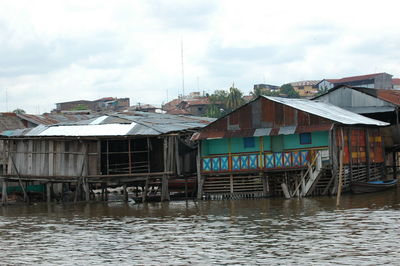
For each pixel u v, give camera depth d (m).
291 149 38.50
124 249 23.11
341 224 26.31
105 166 44.19
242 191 39.53
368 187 38.69
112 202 41.16
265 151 38.88
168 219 30.80
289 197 37.88
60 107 126.31
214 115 105.44
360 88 49.09
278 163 38.25
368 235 23.45
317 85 151.75
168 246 23.28
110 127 42.38
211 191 40.38
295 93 135.88
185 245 23.33
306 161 37.41
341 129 37.62
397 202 33.59
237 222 28.48
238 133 38.72
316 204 33.78
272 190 39.59
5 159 44.34
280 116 37.94
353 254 20.38
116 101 127.06
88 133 41.44
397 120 45.31
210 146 40.62
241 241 23.56
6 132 47.12
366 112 46.84
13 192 45.59
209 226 27.69
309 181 37.31
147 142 43.25
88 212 35.59
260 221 28.41
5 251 23.55
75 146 41.47
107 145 41.25
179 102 126.62
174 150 41.12
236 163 39.44
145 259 21.17
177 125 45.44
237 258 20.69
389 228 24.78
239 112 39.09
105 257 21.78
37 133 43.38
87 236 26.44
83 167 40.91
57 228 29.34
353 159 39.72
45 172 42.25
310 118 36.94
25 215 35.50
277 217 29.42
